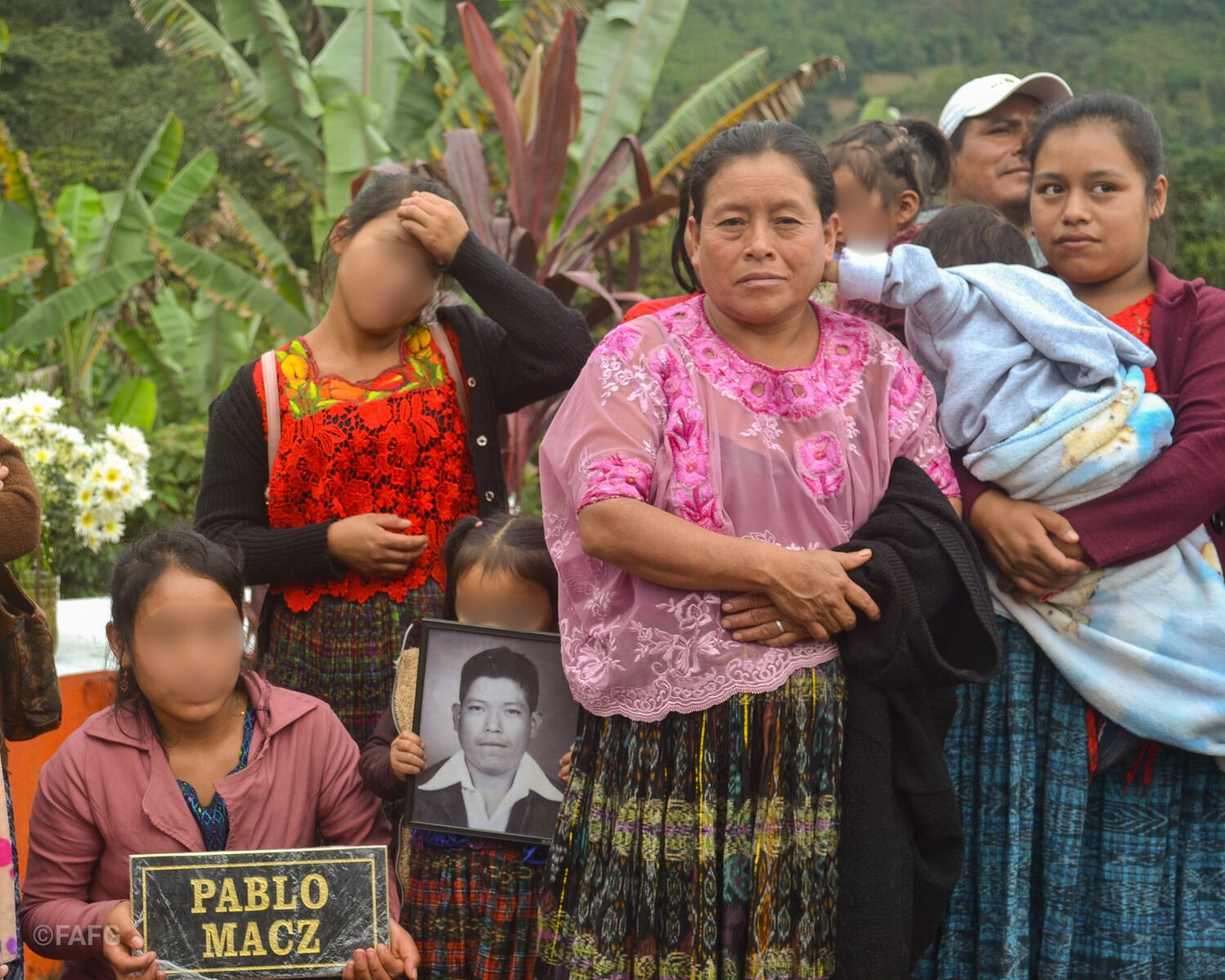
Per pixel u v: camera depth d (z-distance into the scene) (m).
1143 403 2.40
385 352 2.95
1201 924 2.46
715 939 2.13
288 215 22.81
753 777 2.16
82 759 2.52
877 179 3.29
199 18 11.14
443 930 2.51
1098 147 2.56
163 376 11.41
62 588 5.77
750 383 2.26
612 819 2.22
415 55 10.80
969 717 2.52
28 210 11.10
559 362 2.92
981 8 53.00
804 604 2.11
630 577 2.23
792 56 46.34
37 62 29.61
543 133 7.95
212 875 2.32
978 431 2.44
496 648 2.55
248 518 2.90
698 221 2.31
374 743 2.68
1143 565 2.40
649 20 9.72
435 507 2.91
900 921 2.10
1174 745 2.38
